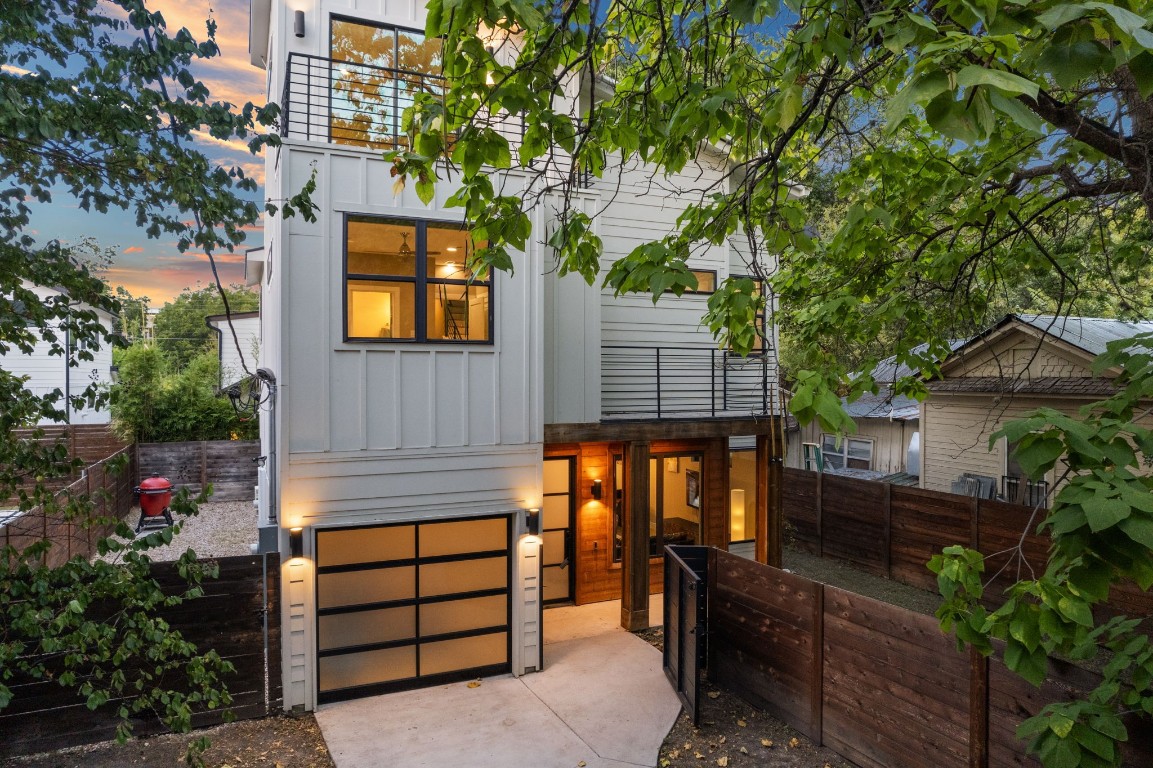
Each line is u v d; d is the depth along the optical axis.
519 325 7.93
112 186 4.21
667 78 4.14
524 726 6.55
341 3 7.76
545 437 8.59
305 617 6.87
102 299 4.45
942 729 5.09
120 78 3.95
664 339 10.40
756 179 3.80
